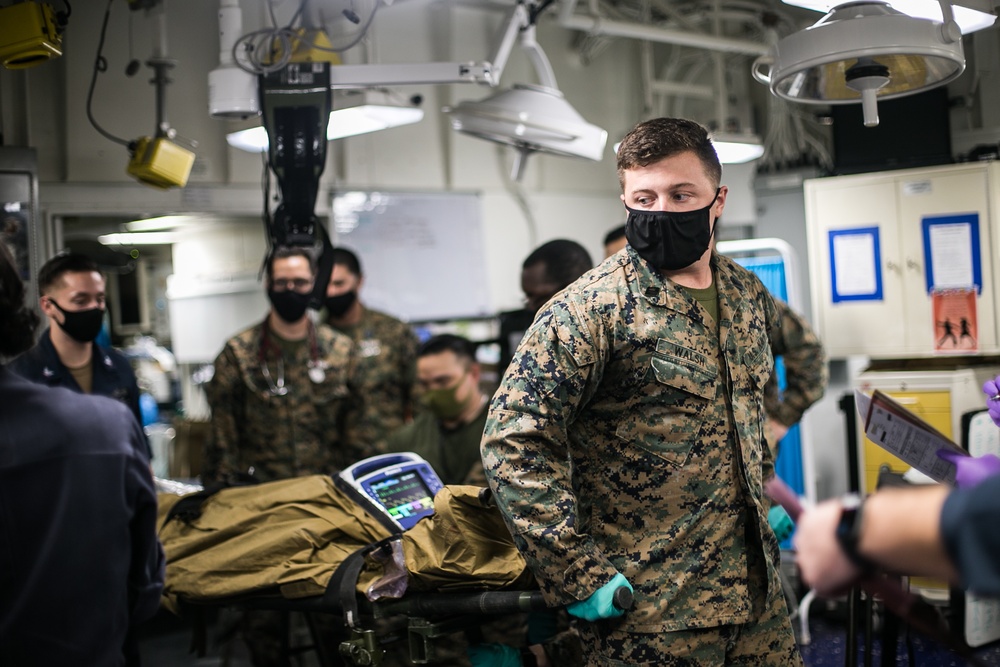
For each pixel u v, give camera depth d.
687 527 2.03
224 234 5.86
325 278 3.68
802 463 4.72
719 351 2.11
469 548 2.37
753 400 2.16
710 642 2.02
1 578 1.62
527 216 6.29
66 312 3.35
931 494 0.93
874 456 3.96
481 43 5.92
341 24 5.21
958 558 0.88
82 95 4.76
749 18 5.84
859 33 2.43
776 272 4.55
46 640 1.64
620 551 2.05
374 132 5.69
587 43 6.29
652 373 2.03
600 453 2.09
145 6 3.84
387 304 5.71
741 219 5.87
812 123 5.67
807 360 3.40
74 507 1.67
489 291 6.12
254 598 2.71
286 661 3.51
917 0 2.52
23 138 4.65
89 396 1.78
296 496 2.83
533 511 1.96
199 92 5.08
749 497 2.08
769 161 5.59
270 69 3.28
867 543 0.94
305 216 3.38
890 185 3.96
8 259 1.70
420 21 5.69
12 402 1.66
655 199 2.05
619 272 2.10
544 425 1.99
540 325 2.05
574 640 2.72
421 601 2.39
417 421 3.59
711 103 6.42
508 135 3.63
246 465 3.95
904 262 3.95
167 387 6.88
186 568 2.81
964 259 3.83
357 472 2.85
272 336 3.96
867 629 2.94
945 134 3.91
